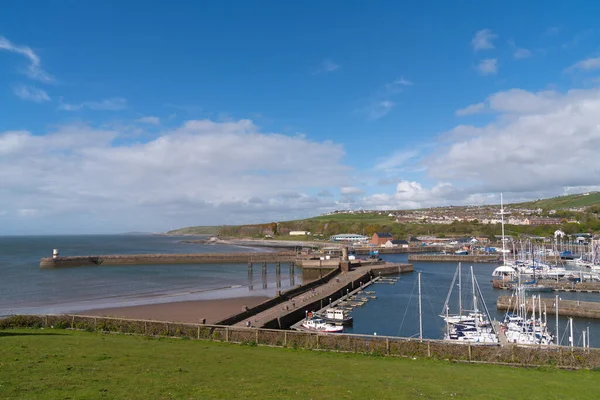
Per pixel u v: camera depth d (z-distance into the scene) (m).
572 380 22.44
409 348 27.92
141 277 109.31
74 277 108.25
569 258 154.25
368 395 17.33
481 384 20.53
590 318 59.50
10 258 170.38
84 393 15.15
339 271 114.06
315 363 23.91
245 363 22.83
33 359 20.59
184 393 15.99
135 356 23.02
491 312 65.50
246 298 73.44
